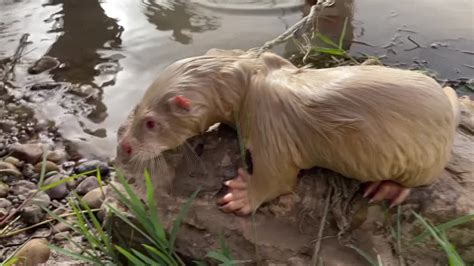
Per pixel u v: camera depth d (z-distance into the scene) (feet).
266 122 2.35
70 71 3.76
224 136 2.62
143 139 2.37
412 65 3.64
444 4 4.24
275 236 2.42
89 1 4.43
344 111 2.28
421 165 2.31
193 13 4.17
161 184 2.53
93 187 3.08
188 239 2.47
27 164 3.24
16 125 3.45
